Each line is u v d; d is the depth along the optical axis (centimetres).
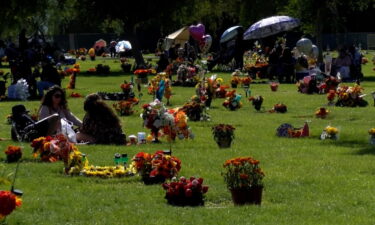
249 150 1603
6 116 2389
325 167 1380
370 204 1068
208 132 1934
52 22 9175
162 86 2773
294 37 7994
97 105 1689
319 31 5181
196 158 1481
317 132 1919
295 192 1157
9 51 5775
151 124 1706
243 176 1056
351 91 2628
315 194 1142
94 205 1073
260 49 6469
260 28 4684
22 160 1445
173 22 5825
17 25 5447
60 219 990
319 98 2948
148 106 1714
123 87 2972
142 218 993
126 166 1359
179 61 4634
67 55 8019
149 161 1250
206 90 2623
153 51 9656
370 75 4562
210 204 1096
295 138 1833
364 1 5397
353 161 1454
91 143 1680
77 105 2780
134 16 5553
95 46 8844
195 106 2200
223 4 8006
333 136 1806
